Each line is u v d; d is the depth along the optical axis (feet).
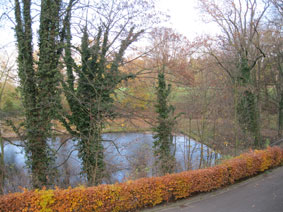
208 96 45.98
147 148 45.47
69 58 40.22
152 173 40.75
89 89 40.63
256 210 22.97
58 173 40.19
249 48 67.41
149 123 43.01
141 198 24.04
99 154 39.04
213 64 55.62
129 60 47.09
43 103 37.04
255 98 60.90
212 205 25.02
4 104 41.47
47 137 38.19
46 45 38.29
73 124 41.47
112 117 40.19
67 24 40.83
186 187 26.63
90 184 36.19
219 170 29.63
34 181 35.81
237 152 47.42
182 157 50.21
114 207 22.68
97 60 42.73
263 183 31.78
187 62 54.03
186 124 48.75
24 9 37.22
